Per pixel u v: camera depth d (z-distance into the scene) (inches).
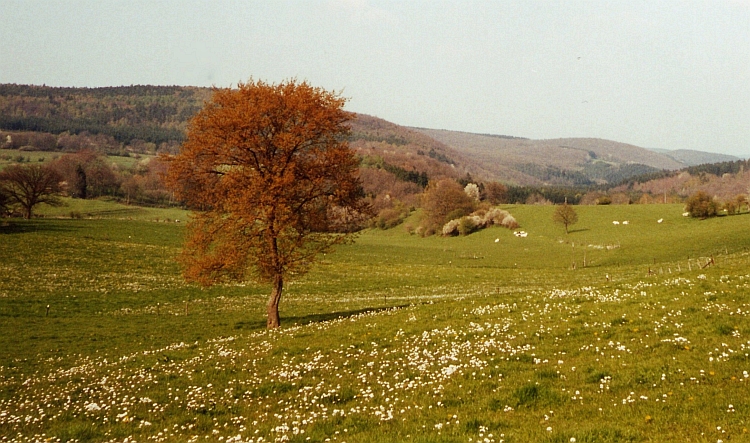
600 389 588.1
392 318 1166.3
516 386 616.4
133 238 3782.0
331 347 959.6
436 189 6820.9
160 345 1325.0
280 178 1253.1
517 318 1004.6
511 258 4387.3
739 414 464.4
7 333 1501.0
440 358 788.0
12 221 4141.2
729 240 3816.4
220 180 1336.1
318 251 1390.3
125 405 713.0
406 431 507.2
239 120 1263.5
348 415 575.2
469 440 449.1
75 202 6663.4
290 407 640.4
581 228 5718.5
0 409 757.3
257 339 1157.7
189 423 616.4
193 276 1333.7
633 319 864.9
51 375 1001.5
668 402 517.7
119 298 2105.1
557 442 442.3
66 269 2581.2
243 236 1338.6
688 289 1024.9
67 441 572.7
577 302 1079.6
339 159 1350.9
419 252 4729.3
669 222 5383.9
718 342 693.3
